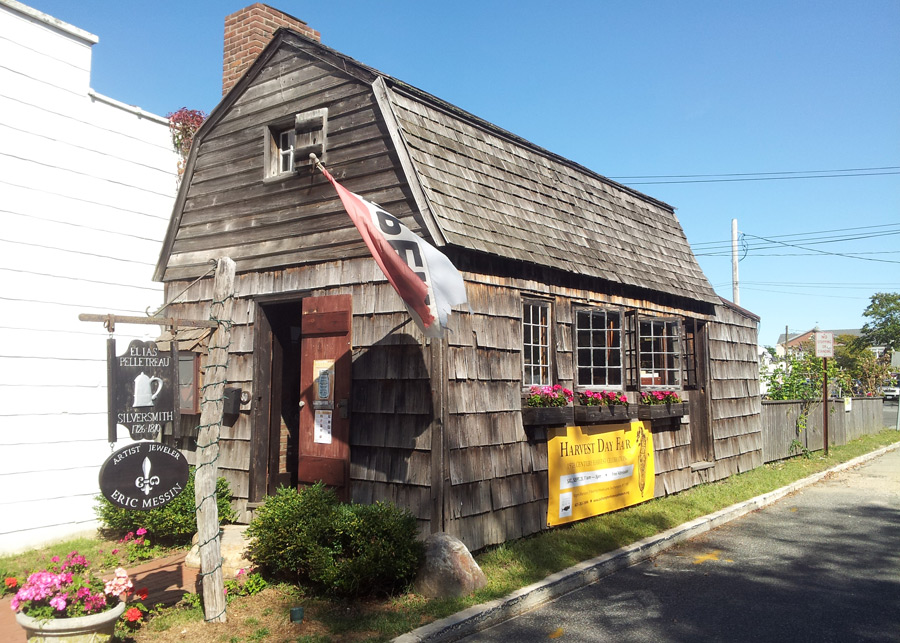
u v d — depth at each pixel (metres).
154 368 4.80
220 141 8.51
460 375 6.45
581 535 7.31
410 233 5.82
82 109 8.23
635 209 11.15
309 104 7.61
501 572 5.98
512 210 7.77
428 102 7.46
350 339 6.83
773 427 13.52
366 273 6.86
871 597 5.82
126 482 4.46
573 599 5.79
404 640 4.57
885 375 36.56
